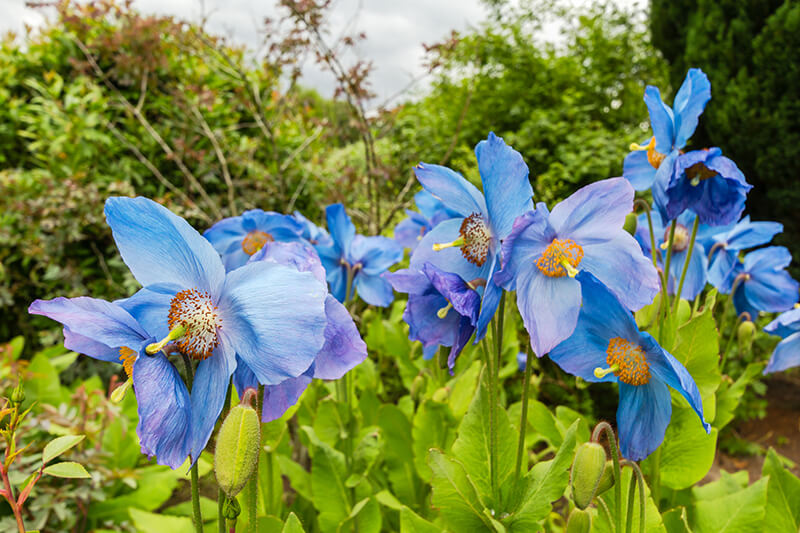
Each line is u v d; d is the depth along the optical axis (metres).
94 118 4.54
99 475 2.58
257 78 5.41
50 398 3.11
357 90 4.39
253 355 0.95
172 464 0.92
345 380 2.41
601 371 1.28
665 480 1.91
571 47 7.29
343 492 2.10
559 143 5.57
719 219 1.68
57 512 2.37
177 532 1.98
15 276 4.36
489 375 1.56
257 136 5.55
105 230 4.29
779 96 4.87
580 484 1.08
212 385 0.98
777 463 1.77
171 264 1.00
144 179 5.01
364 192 5.07
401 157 5.41
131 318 0.95
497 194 1.27
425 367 2.97
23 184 4.36
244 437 0.93
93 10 4.68
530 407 2.20
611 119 6.87
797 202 5.03
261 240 2.02
